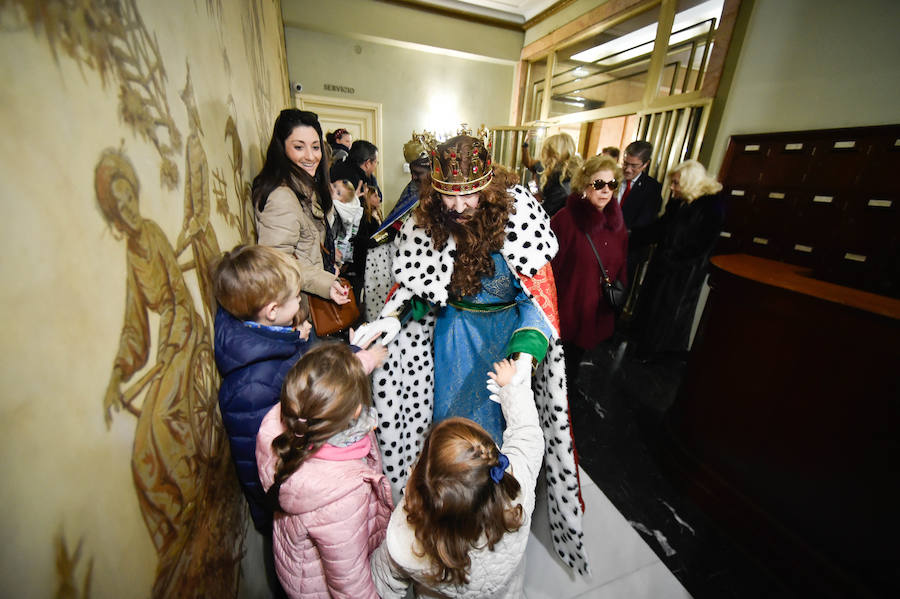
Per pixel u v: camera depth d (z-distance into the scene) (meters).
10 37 0.30
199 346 0.67
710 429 1.44
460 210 0.85
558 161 2.32
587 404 2.13
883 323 0.92
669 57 3.36
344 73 4.17
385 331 1.01
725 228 2.41
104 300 0.41
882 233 1.75
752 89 2.21
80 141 0.38
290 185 1.16
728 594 1.18
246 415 0.74
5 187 0.28
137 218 0.48
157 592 0.48
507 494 0.66
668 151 2.82
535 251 0.91
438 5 4.06
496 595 0.83
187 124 0.69
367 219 2.63
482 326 1.03
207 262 0.74
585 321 1.73
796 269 1.36
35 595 0.29
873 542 0.98
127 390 0.44
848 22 1.77
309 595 0.75
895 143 1.66
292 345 0.83
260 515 0.92
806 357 1.10
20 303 0.29
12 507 0.27
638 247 2.67
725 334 1.36
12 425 0.28
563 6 3.85
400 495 1.26
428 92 4.53
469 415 1.03
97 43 0.42
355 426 0.69
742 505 1.31
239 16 1.25
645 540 1.35
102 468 0.39
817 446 1.09
